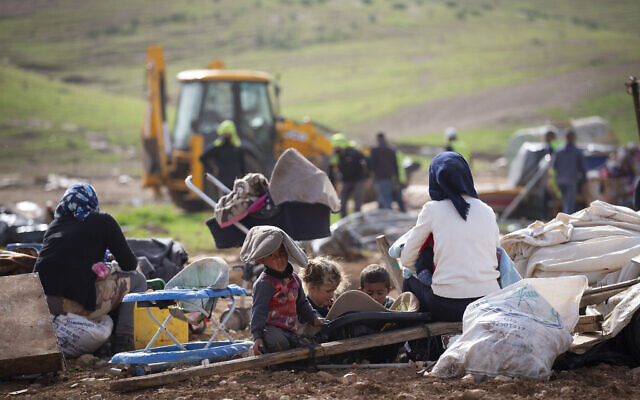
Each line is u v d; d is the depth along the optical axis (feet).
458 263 44.11
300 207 58.23
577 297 41.70
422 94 600.80
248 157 155.12
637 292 41.96
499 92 592.60
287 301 43.29
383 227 110.52
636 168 154.10
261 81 162.09
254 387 39.32
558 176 123.75
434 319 45.98
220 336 56.08
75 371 46.52
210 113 159.84
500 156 370.53
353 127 490.08
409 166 187.11
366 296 44.68
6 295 44.93
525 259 51.47
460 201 44.60
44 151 318.24
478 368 38.93
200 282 47.37
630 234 49.88
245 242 42.93
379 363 45.32
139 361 42.98
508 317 39.96
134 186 244.01
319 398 36.73
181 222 138.92
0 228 90.53
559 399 35.17
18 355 42.52
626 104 524.52
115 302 51.57
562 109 517.55
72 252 49.49
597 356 42.22
